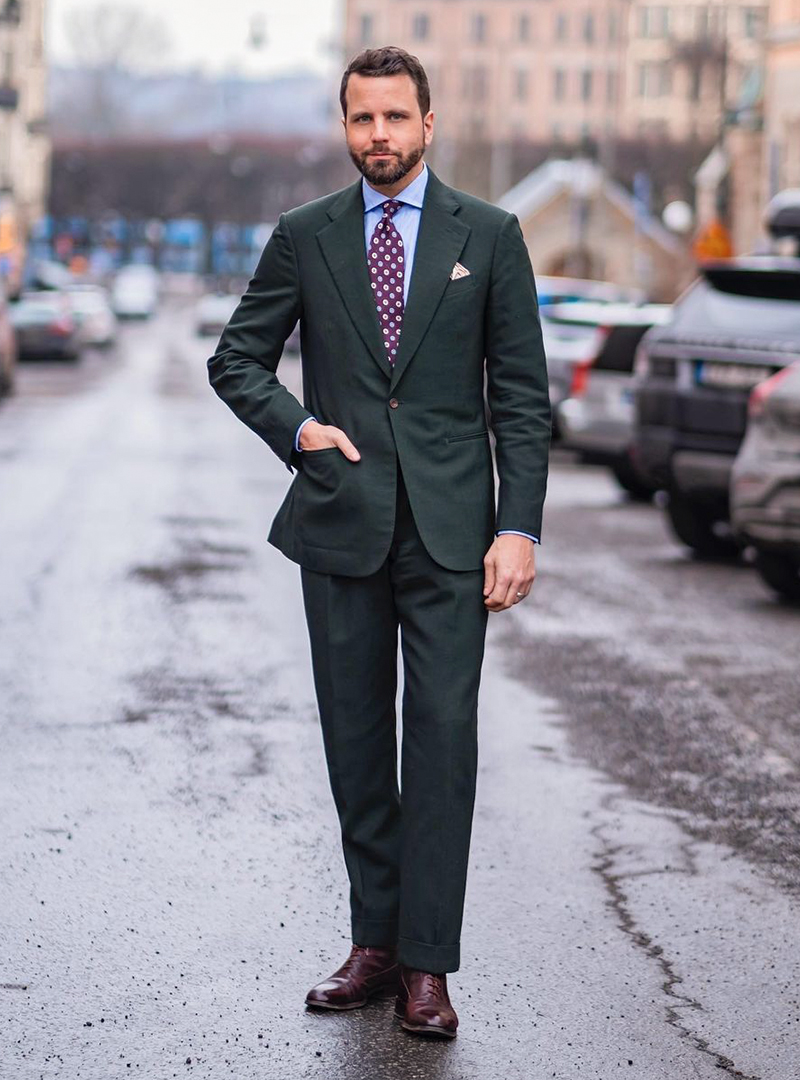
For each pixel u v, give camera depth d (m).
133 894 5.47
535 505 4.46
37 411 26.94
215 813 6.34
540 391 4.51
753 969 5.01
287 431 4.49
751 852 6.10
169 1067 4.23
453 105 152.88
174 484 17.12
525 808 6.54
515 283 4.46
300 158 140.62
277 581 11.53
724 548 13.59
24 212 84.12
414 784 4.50
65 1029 4.44
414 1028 4.44
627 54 142.75
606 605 11.17
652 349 12.97
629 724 7.90
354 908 4.71
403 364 4.41
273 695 8.24
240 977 4.82
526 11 151.50
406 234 4.43
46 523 13.97
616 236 89.19
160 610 10.34
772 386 10.95
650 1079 4.23
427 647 4.47
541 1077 4.23
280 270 4.53
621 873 5.82
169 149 140.88
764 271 12.65
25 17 85.06
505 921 5.33
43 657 8.93
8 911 5.29
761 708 8.30
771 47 42.69
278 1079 4.18
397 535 4.46
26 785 6.63
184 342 68.19
